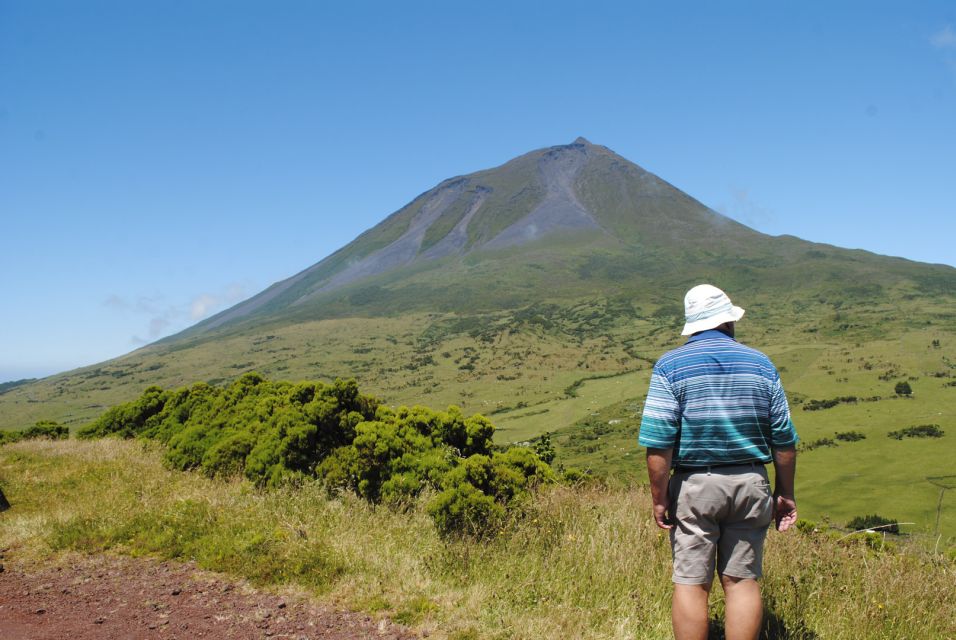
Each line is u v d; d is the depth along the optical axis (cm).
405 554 544
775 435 308
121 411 1730
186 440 1098
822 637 381
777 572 447
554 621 393
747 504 304
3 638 400
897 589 425
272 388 1378
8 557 588
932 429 10762
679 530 315
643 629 387
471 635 382
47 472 1055
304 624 409
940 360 19188
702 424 306
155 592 482
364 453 788
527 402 18688
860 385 16438
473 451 939
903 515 5425
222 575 513
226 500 744
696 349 318
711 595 419
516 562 499
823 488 7350
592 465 9075
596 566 470
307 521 647
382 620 412
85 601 469
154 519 661
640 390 18188
